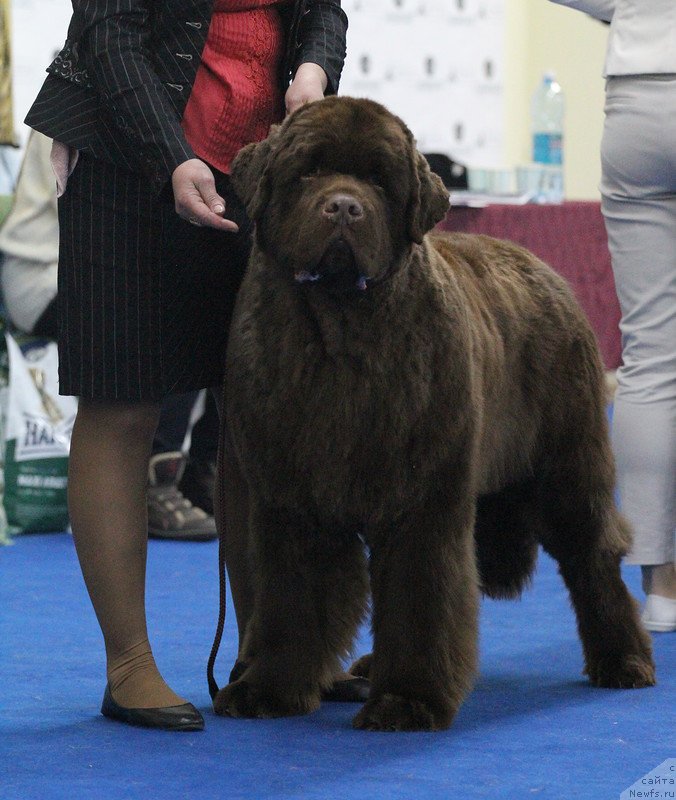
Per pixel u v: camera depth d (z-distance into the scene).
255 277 4.04
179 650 5.23
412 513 3.95
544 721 4.10
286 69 4.39
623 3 5.42
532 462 4.77
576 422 4.79
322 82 4.30
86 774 3.46
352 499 3.92
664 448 5.61
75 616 5.93
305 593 4.16
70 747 3.75
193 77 4.11
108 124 3.98
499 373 4.41
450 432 3.92
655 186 5.50
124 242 4.04
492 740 3.84
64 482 8.50
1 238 8.27
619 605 4.79
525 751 3.71
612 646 4.74
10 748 3.74
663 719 4.14
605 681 4.68
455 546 3.99
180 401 8.37
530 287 4.82
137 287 4.05
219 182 4.26
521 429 4.64
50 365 8.55
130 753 3.68
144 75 3.90
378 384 3.84
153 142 3.85
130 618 4.12
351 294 3.79
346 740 3.82
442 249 4.55
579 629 4.85
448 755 3.65
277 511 4.07
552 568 7.36
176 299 4.13
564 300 4.90
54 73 4.09
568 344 4.81
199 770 3.50
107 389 4.05
